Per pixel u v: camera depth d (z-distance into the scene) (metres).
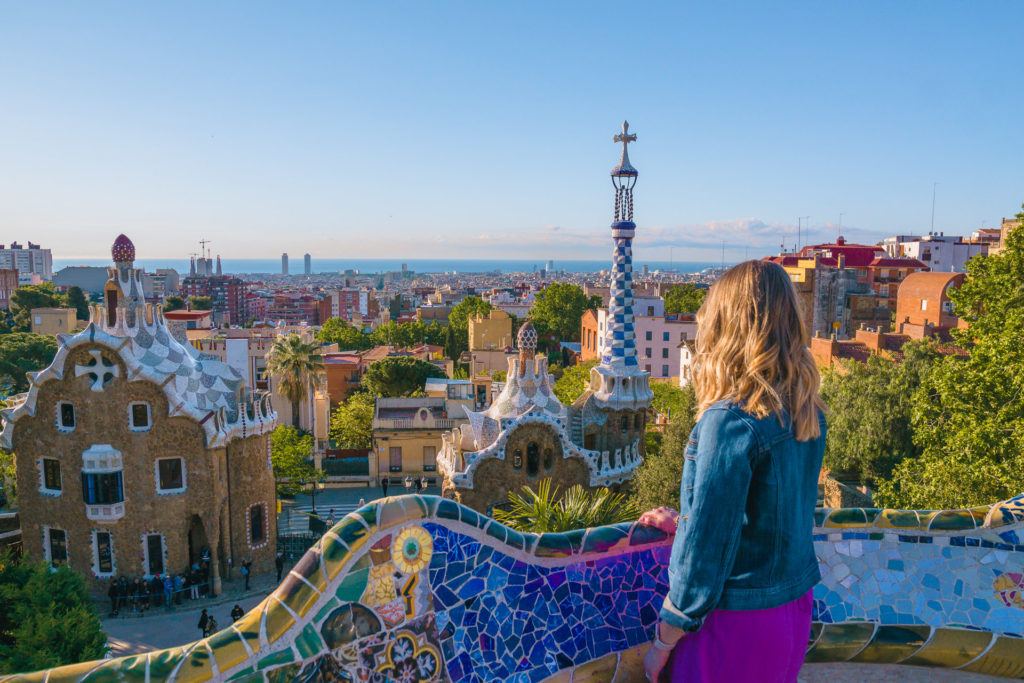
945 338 80.88
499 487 44.47
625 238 47.88
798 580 5.18
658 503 40.47
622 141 46.56
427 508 5.32
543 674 5.84
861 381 51.34
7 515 49.66
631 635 6.21
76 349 43.47
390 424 73.75
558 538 5.99
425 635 5.36
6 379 108.69
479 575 5.62
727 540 4.87
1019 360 32.12
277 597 4.92
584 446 47.34
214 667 4.68
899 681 7.20
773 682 5.13
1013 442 31.19
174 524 45.41
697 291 163.25
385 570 5.20
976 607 7.27
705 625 5.19
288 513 65.44
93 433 43.94
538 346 156.38
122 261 44.66
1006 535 7.45
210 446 45.53
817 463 5.23
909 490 35.66
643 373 48.09
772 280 5.11
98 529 44.66
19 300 172.12
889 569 7.34
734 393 5.04
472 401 76.00
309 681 4.93
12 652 25.45
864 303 110.19
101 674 4.51
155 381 44.06
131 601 44.00
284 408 78.06
